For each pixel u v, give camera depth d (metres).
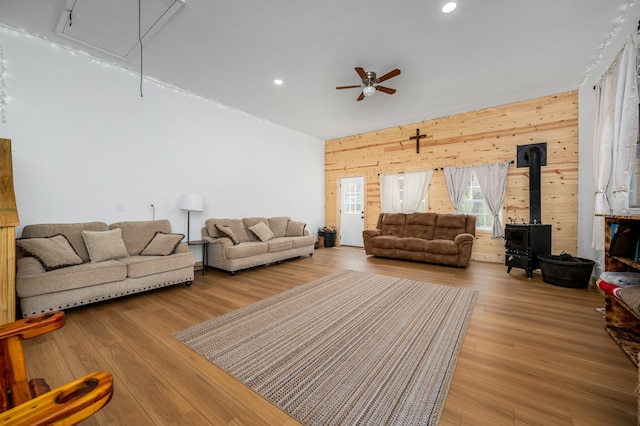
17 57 2.90
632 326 2.16
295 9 2.49
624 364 1.77
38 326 0.89
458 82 3.98
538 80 3.96
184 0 2.39
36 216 3.03
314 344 2.05
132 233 3.54
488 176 5.03
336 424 1.31
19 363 0.88
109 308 2.77
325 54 3.24
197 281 3.76
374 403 1.44
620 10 2.52
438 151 5.67
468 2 2.40
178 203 4.30
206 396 1.50
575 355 1.88
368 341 2.09
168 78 3.90
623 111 2.56
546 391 1.52
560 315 2.56
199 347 2.00
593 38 2.95
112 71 3.57
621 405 1.41
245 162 5.36
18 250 2.64
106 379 0.61
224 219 4.73
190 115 4.44
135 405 1.43
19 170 2.92
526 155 4.72
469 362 1.81
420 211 5.99
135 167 3.81
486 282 3.67
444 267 4.61
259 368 1.75
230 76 3.81
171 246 3.47
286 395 1.51
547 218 4.54
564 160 4.40
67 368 1.74
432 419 1.33
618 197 2.64
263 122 5.75
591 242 3.75
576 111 4.30
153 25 2.75
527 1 2.40
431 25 2.71
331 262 5.07
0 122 2.82
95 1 2.42
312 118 5.68
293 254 5.15
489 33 2.85
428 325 2.35
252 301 2.97
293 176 6.55
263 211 5.76
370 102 4.77
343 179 7.32
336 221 7.37
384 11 2.52
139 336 2.17
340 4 2.43
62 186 3.20
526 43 3.03
